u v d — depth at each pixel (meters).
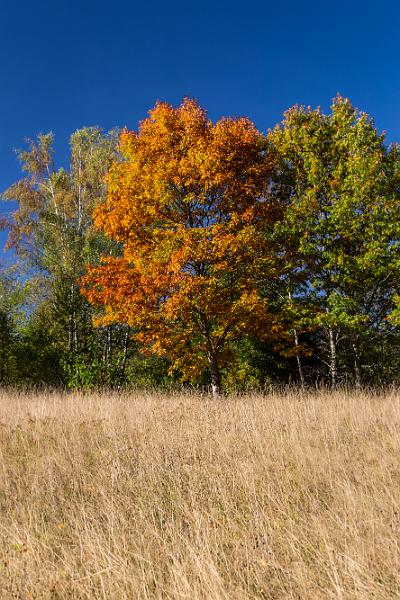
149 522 5.03
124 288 14.07
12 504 5.66
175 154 14.34
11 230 25.47
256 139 14.96
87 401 12.25
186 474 6.36
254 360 22.64
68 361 20.59
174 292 13.94
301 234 15.93
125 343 22.81
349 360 21.42
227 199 14.55
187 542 4.22
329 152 16.91
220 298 14.02
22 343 23.50
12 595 3.71
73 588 3.77
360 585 3.46
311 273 16.84
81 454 7.30
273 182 17.34
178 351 15.67
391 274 15.99
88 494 5.93
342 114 17.08
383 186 15.52
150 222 14.56
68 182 27.09
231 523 4.85
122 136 15.15
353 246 16.50
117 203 14.64
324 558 3.97
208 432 7.86
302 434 7.68
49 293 25.92
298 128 17.30
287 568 3.88
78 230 25.14
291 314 16.33
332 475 5.96
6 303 25.77
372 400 11.02
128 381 23.83
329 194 16.20
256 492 5.63
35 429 8.78
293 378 22.78
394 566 3.77
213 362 15.03
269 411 9.63
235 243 13.40
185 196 14.29
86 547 4.36
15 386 20.83
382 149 16.41
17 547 4.41
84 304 24.03
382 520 4.48
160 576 3.81
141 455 6.89
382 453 6.64
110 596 3.63
